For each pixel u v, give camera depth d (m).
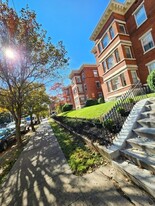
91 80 34.28
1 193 4.40
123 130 5.26
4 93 11.33
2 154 10.28
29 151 8.86
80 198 3.18
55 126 19.02
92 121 7.17
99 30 19.69
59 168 5.13
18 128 11.53
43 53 10.42
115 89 18.78
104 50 19.45
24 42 9.06
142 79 16.27
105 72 20.06
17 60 9.77
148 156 3.54
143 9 15.27
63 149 7.36
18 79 10.96
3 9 7.98
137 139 4.41
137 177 3.05
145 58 15.67
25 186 4.44
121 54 16.41
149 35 15.09
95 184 3.57
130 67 16.09
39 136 13.78
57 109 48.88
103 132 5.48
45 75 11.75
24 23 8.77
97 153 5.40
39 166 5.86
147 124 4.75
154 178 2.90
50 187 3.98
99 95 34.06
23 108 17.80
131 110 6.46
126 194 2.92
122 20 17.30
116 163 3.91
